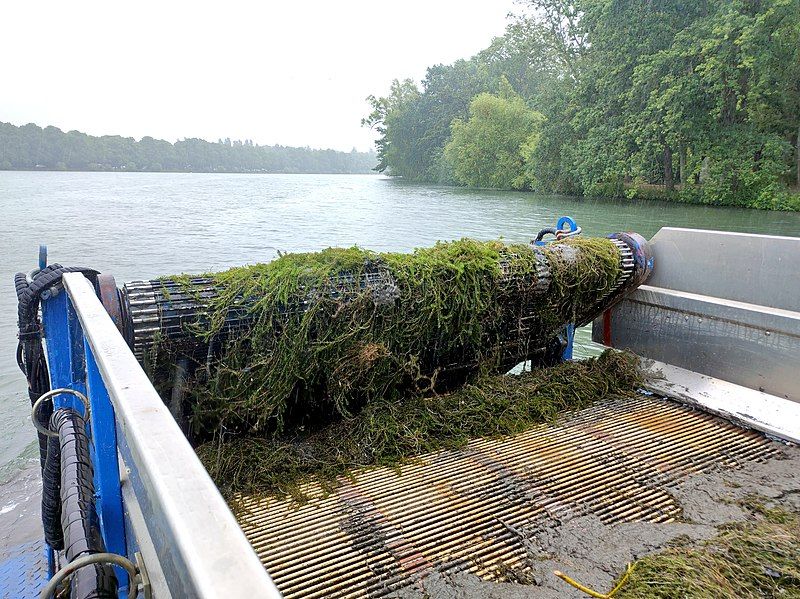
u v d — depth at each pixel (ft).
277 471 8.55
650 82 74.84
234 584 1.55
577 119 88.63
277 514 7.63
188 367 8.76
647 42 76.33
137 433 2.30
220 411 8.85
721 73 67.46
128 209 80.59
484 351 11.55
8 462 16.42
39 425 6.52
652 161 81.20
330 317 9.40
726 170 72.18
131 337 8.08
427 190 126.00
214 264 40.11
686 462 8.99
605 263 11.73
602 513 7.70
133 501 3.97
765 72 65.41
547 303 11.63
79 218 68.23
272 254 43.86
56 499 7.02
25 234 53.78
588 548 6.99
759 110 71.56
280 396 9.12
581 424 10.21
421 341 10.41
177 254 43.93
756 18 64.44
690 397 10.85
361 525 7.36
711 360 11.55
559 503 7.91
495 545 7.02
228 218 67.97
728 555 6.82
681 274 12.32
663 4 75.25
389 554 6.84
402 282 9.98
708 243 11.78
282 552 6.82
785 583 6.38
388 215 68.69
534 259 11.21
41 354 8.13
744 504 7.91
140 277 36.14
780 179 72.33
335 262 9.81
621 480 8.46
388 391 10.44
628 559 6.79
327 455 9.06
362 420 9.77
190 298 8.49
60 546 7.43
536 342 12.33
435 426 9.80
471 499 7.97
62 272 7.66
